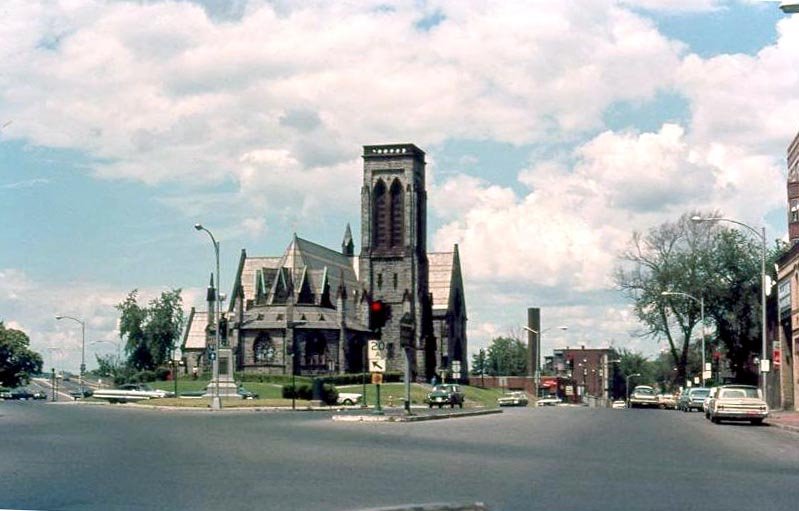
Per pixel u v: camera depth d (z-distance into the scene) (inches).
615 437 1510.8
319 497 703.1
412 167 6082.7
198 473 869.8
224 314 5502.0
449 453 1130.0
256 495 714.2
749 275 3804.1
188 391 4520.2
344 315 5526.6
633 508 669.3
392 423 1892.2
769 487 810.8
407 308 6003.9
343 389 4822.8
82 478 824.9
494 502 689.6
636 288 3917.3
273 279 5605.3
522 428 1781.5
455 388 3393.2
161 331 6934.1
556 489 776.9
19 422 1865.2
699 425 1967.3
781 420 2080.5
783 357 3004.4
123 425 1750.7
